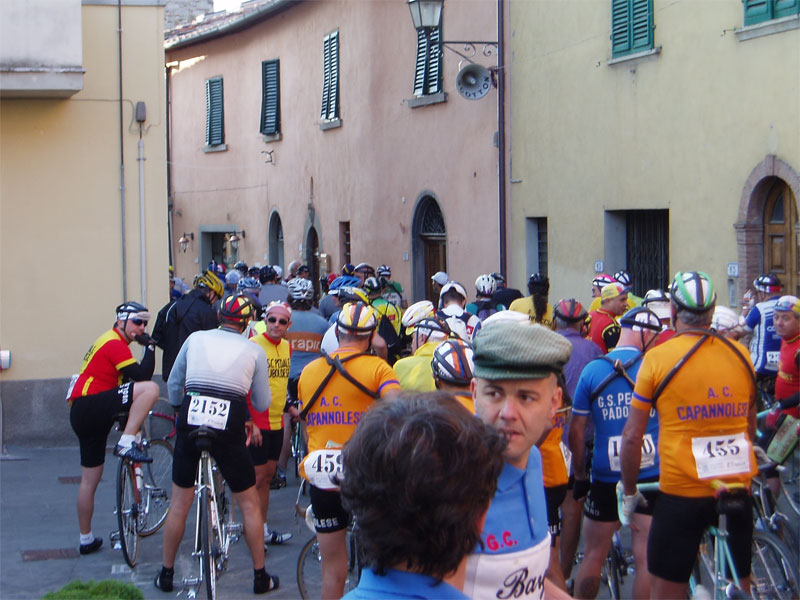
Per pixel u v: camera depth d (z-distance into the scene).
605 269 13.61
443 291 8.38
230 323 6.37
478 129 17.00
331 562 5.38
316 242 24.92
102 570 7.00
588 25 13.78
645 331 5.38
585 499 5.86
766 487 6.27
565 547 5.89
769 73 10.48
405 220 19.91
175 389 6.35
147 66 11.41
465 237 17.58
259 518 6.41
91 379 7.21
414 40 19.20
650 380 4.53
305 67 24.62
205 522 6.05
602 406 5.33
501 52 16.14
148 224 11.45
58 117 11.19
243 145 28.41
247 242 28.45
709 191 11.52
